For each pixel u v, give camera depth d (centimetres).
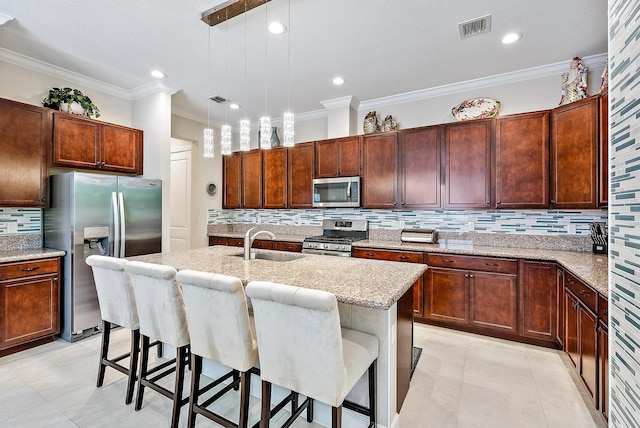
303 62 315
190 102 431
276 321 135
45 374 236
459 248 327
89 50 293
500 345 288
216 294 153
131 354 202
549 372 241
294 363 135
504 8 231
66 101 322
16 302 268
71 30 262
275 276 189
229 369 223
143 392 201
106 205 317
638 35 52
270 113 480
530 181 306
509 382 228
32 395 210
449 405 202
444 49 288
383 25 253
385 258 353
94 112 352
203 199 504
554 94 324
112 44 283
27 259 273
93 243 308
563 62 311
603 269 218
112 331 316
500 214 347
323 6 230
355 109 433
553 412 195
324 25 253
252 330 182
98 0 224
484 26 253
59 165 314
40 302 282
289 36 269
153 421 187
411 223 397
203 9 235
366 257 365
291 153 455
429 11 235
